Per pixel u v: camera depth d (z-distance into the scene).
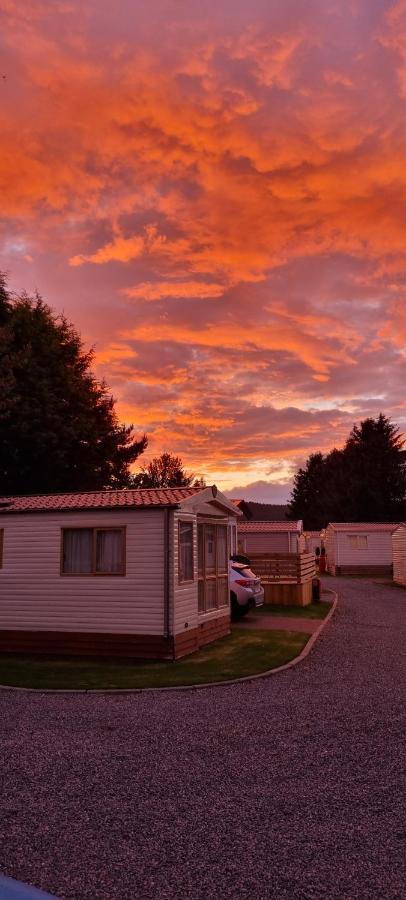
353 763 6.66
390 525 46.12
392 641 15.05
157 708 9.05
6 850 4.76
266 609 21.36
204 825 5.18
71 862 4.59
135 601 13.17
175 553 13.16
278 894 4.19
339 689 10.16
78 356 36.66
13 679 11.05
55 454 29.50
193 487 15.02
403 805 5.57
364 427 76.38
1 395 25.31
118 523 13.46
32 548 14.12
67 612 13.66
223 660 12.70
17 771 6.44
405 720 8.30
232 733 7.77
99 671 11.77
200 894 4.18
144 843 4.88
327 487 77.81
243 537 35.97
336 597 26.11
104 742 7.43
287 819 5.29
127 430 42.25
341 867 4.52
